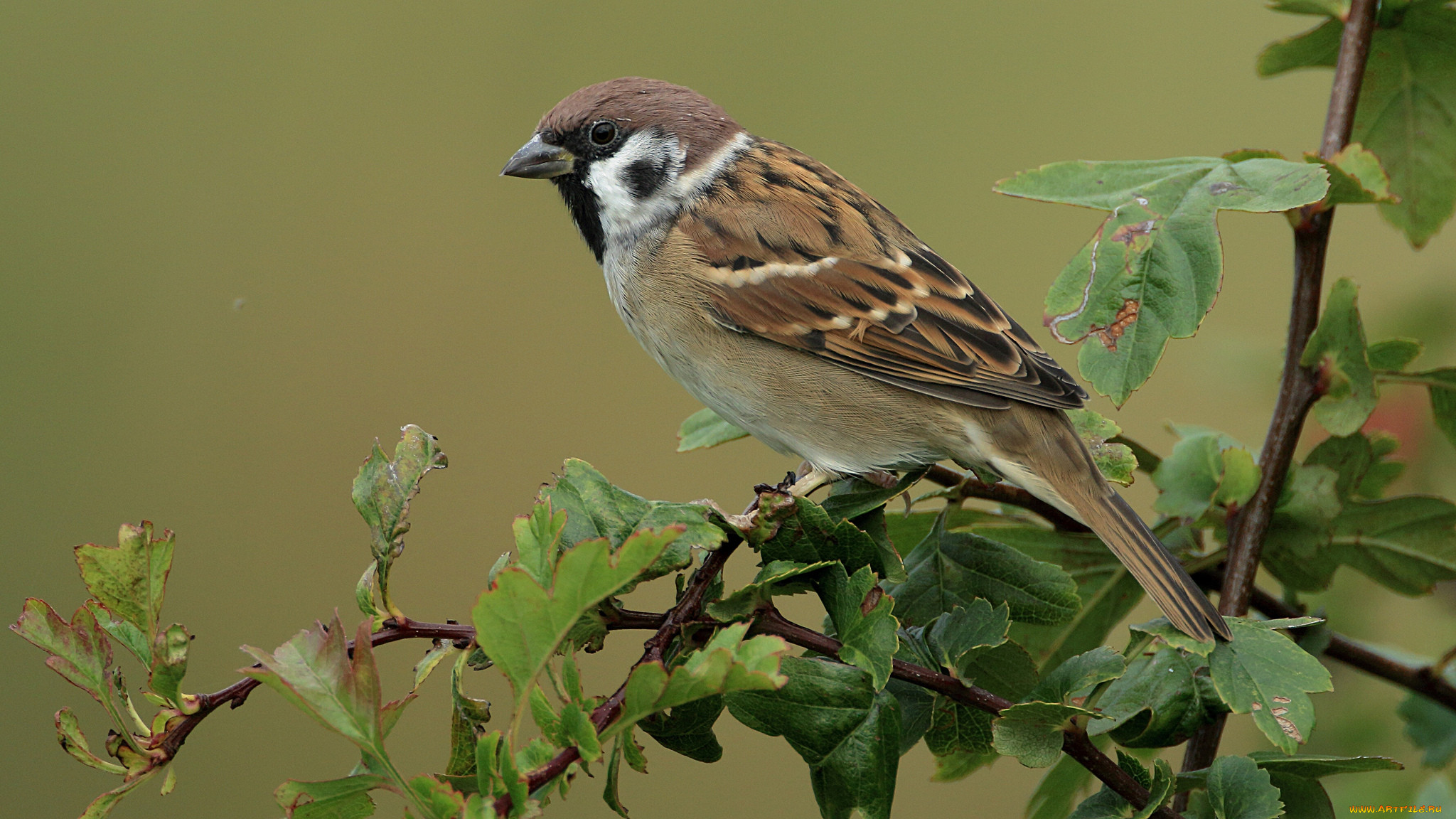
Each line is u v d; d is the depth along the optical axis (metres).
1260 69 6.38
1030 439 5.89
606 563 3.28
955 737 4.36
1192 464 5.34
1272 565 5.52
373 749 3.43
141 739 3.84
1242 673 4.18
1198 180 4.79
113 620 3.93
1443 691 5.59
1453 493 6.59
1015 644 4.60
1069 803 5.08
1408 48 6.15
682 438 7.19
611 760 3.88
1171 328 4.55
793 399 6.78
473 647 4.12
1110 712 4.43
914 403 6.45
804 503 4.18
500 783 3.34
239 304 5.86
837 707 4.01
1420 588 5.35
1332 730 6.42
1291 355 5.32
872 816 3.95
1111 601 5.64
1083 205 4.82
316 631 3.48
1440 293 7.12
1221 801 3.99
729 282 6.87
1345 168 4.99
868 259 6.76
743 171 7.25
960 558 4.79
